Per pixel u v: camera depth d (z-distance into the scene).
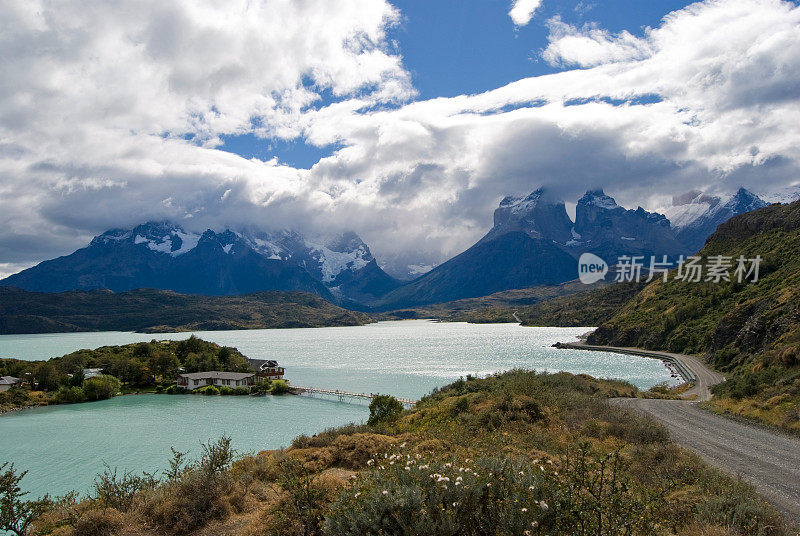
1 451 52.50
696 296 130.00
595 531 7.00
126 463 46.19
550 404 25.98
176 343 141.38
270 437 56.59
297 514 9.22
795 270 92.88
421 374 111.12
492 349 169.62
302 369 129.75
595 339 164.75
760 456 18.36
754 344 70.38
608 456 8.50
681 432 23.72
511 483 7.97
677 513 10.38
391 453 15.41
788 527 9.77
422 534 6.93
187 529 10.55
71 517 10.84
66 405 85.06
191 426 64.56
